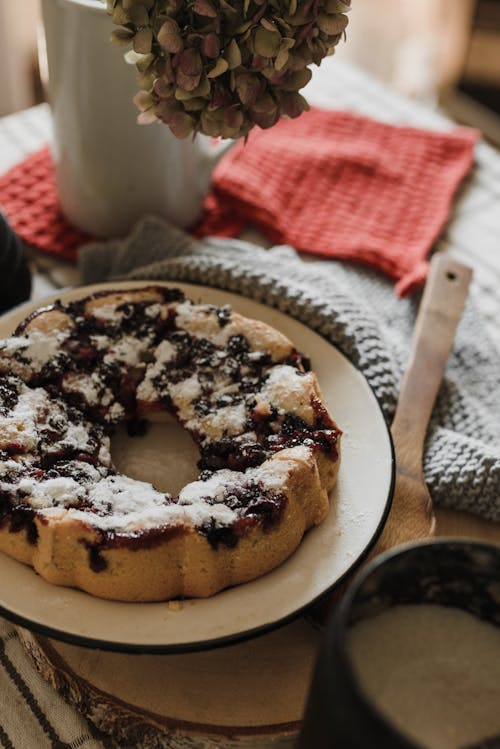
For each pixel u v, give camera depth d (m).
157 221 0.97
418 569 0.59
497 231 1.07
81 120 0.92
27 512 0.71
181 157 0.96
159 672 0.72
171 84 0.76
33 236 1.02
